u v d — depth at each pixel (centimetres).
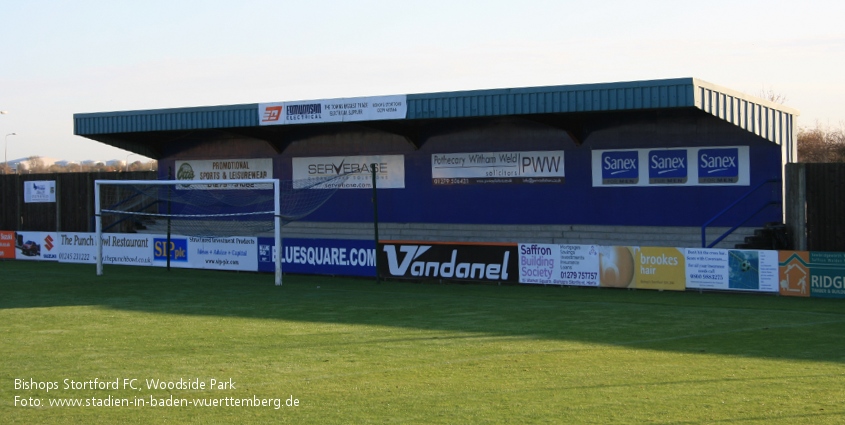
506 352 1338
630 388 1062
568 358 1281
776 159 2681
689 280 2167
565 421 900
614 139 2923
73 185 3750
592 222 2977
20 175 3884
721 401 985
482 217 3181
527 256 2369
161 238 3011
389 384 1100
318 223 3512
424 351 1351
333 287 2397
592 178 2969
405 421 910
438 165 3256
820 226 2519
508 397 1016
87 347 1409
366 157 3403
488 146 3155
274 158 3612
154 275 2756
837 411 933
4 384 1122
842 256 1983
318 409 969
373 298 2120
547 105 2598
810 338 1463
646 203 2881
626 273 2239
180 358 1302
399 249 2539
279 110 3058
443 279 2480
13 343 1455
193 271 2897
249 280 2598
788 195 2616
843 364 1220
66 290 2328
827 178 2506
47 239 3288
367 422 908
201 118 3222
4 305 2008
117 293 2256
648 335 1509
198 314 1833
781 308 1855
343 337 1501
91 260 3172
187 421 927
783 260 2059
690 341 1441
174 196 3725
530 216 3089
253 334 1541
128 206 3662
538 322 1681
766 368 1191
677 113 2816
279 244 2483
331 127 3472
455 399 1009
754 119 2631
